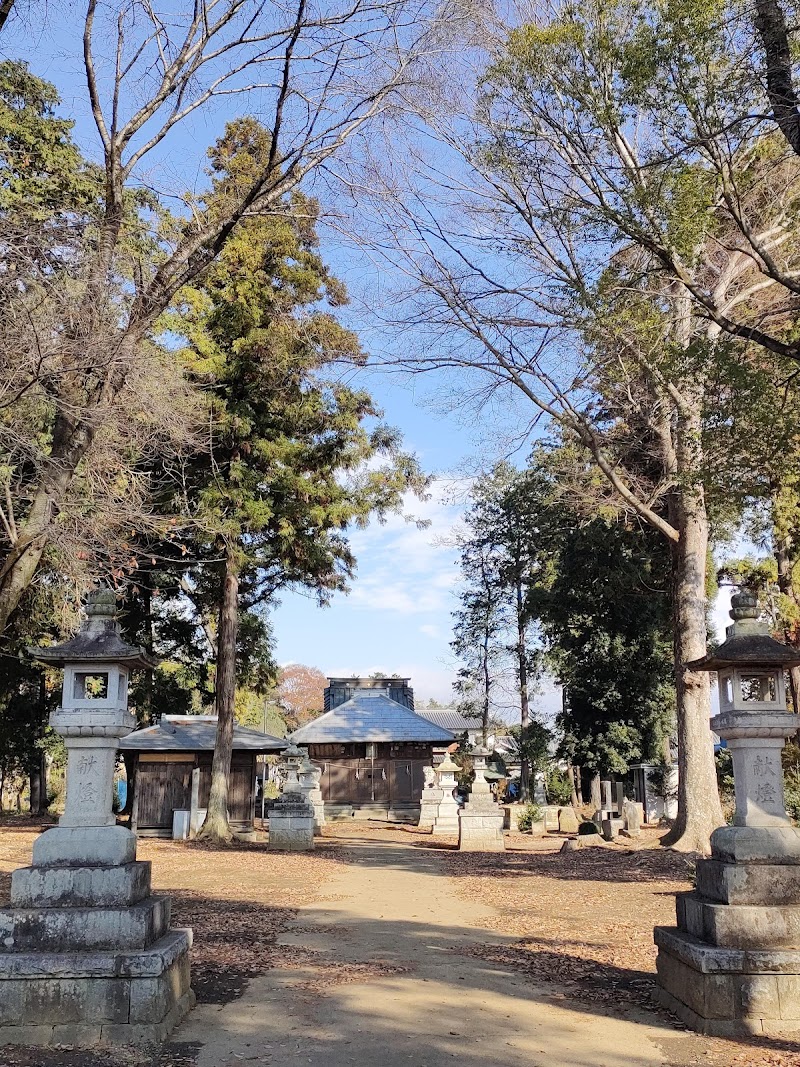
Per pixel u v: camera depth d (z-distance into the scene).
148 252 13.15
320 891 15.02
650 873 16.80
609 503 20.44
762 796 7.16
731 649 7.27
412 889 15.37
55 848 6.68
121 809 37.34
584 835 25.02
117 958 6.29
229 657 27.14
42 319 10.30
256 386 25.45
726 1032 6.48
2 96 20.77
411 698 50.06
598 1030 6.73
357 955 9.53
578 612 33.53
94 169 19.95
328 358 25.42
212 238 12.97
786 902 6.81
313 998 7.67
